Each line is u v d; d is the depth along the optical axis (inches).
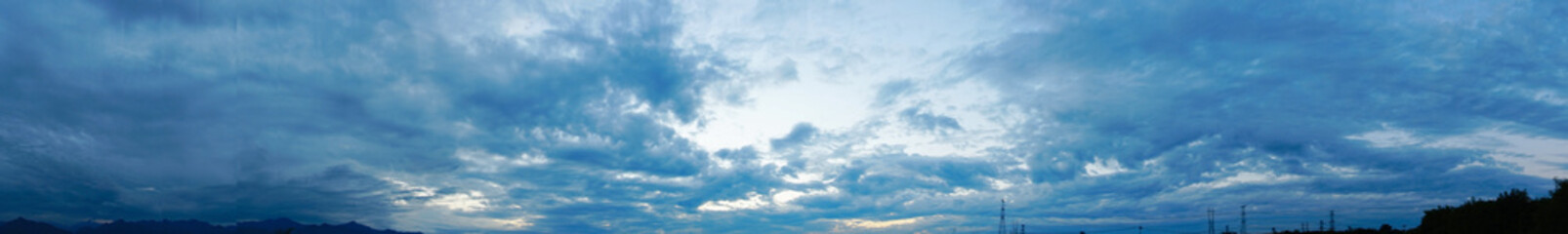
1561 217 1533.0
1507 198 1925.4
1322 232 4229.8
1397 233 3565.5
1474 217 1996.8
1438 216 2260.1
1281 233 4448.8
